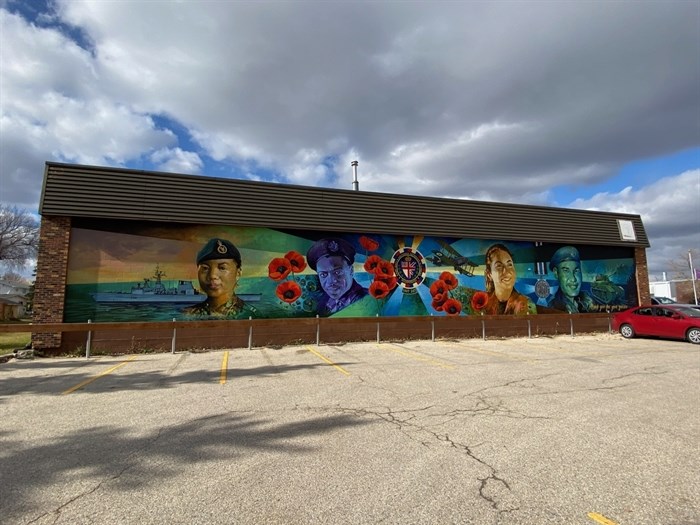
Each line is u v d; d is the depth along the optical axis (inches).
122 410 255.4
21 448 191.9
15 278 2775.6
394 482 155.7
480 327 703.7
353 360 453.7
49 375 373.7
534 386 321.7
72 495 145.6
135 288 535.2
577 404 268.8
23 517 130.6
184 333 547.2
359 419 236.1
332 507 137.4
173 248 555.2
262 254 592.7
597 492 148.0
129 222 541.3
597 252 816.9
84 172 519.8
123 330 524.7
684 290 2005.4
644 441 200.7
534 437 206.1
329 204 622.8
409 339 651.5
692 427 222.5
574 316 713.6
